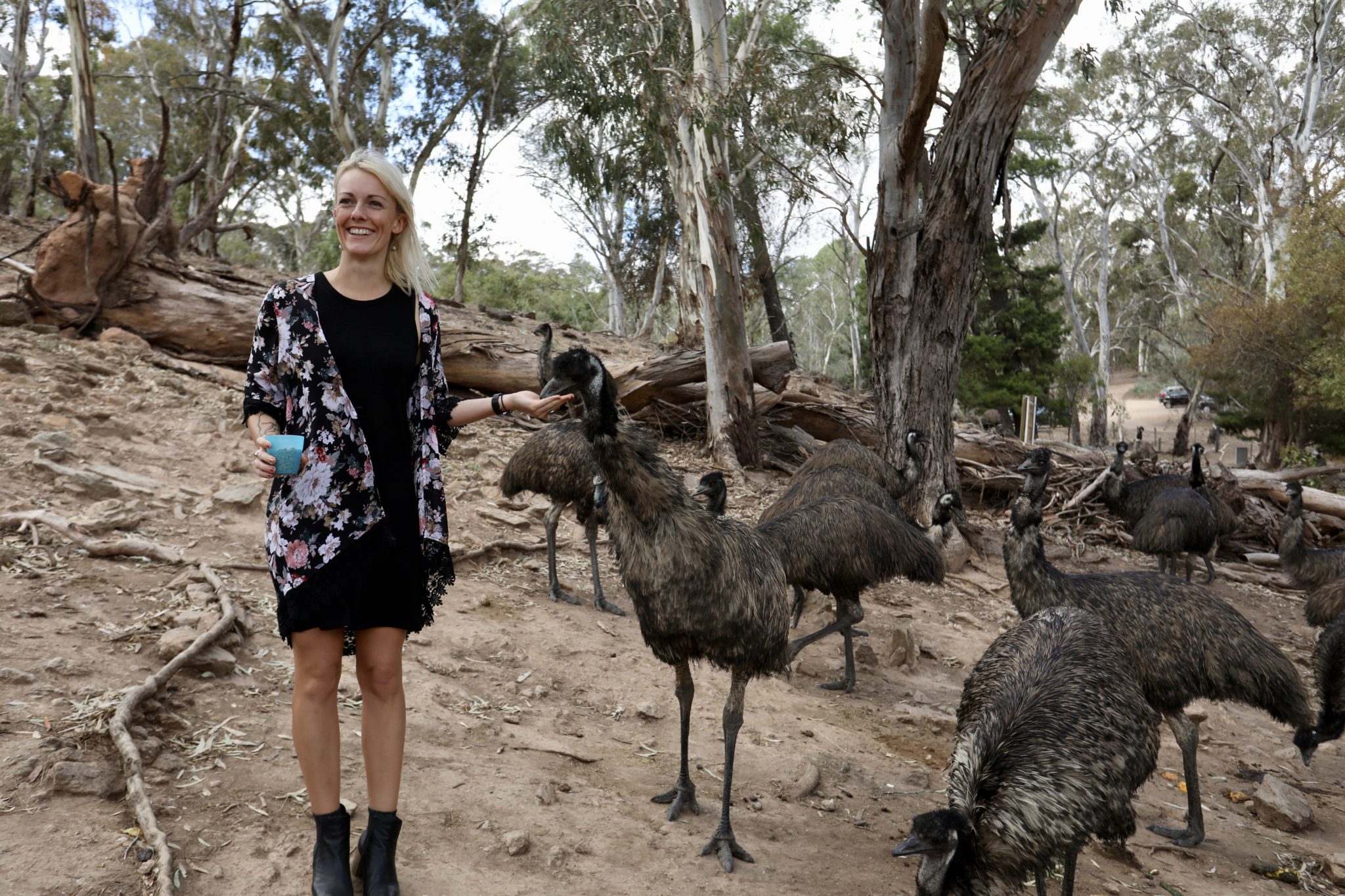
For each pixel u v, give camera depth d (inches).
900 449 458.3
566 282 1849.2
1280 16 1408.7
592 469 282.5
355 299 130.5
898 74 456.1
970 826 142.7
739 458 529.0
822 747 227.9
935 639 344.2
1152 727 173.8
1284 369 1225.4
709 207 520.4
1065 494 574.2
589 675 243.4
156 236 434.3
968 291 457.1
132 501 269.7
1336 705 249.3
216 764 161.0
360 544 124.4
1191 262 1840.6
